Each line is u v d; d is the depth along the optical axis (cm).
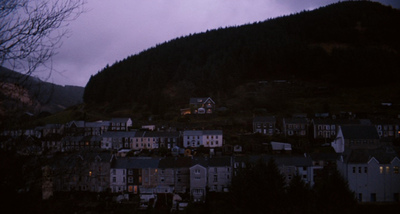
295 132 7656
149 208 3584
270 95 10525
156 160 5153
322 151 6241
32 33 750
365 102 10431
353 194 2656
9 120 794
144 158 5244
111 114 10725
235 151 6119
